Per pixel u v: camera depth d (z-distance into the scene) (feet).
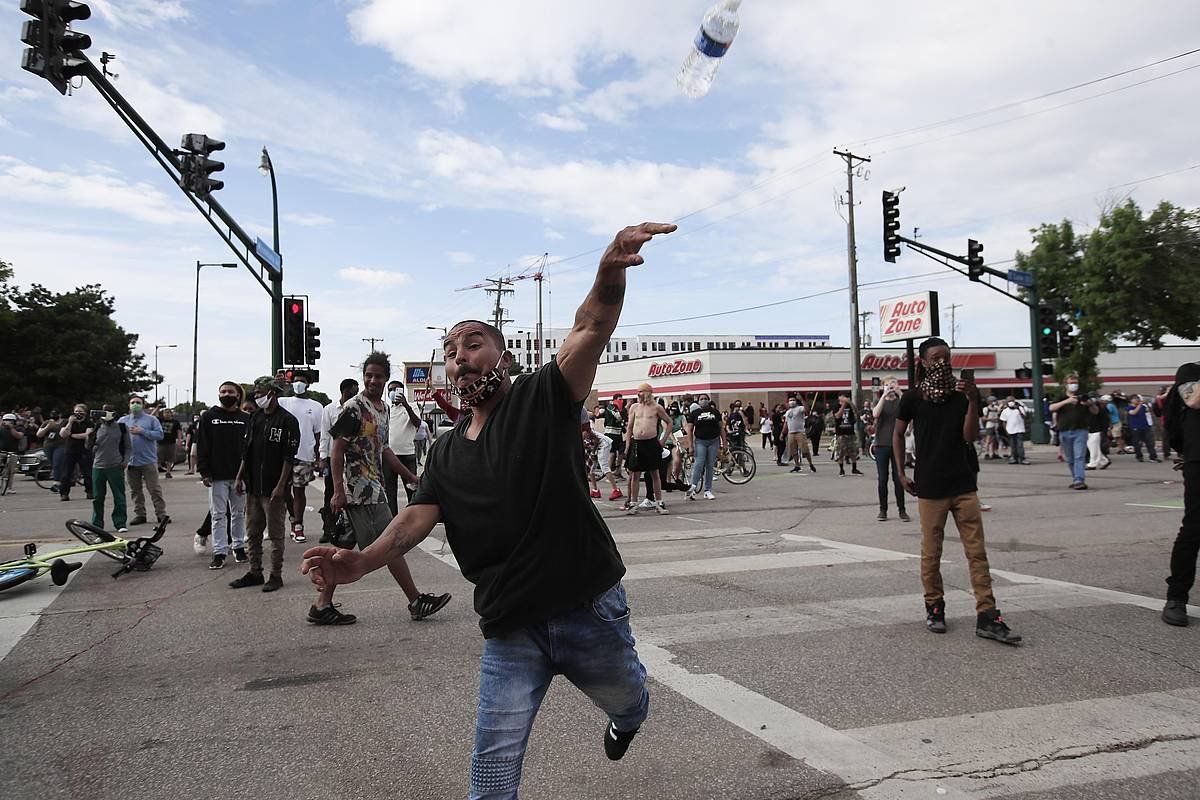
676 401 62.80
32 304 164.45
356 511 18.85
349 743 11.51
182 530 34.76
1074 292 92.68
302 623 18.31
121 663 15.46
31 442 83.87
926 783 9.98
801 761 10.63
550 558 6.85
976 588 16.35
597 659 7.25
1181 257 87.51
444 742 11.52
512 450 6.88
